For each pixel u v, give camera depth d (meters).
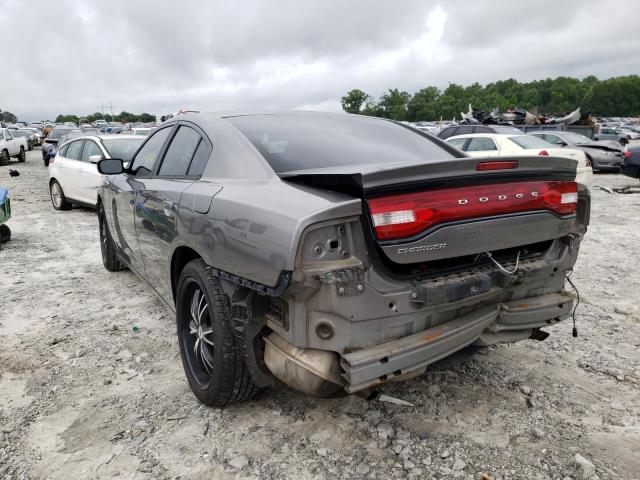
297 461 2.42
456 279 2.32
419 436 2.59
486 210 2.33
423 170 2.16
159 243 3.35
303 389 2.22
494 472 2.34
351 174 2.09
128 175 4.34
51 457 2.46
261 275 2.17
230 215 2.41
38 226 8.50
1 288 5.04
